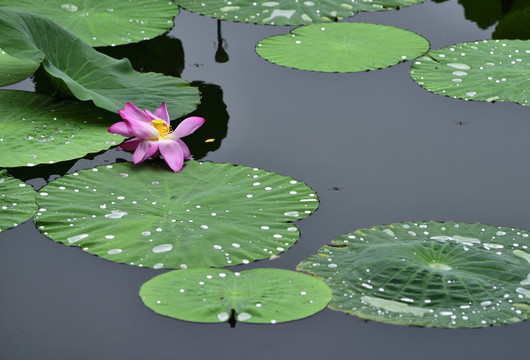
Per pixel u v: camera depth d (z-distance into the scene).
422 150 4.07
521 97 4.63
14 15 4.25
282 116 4.42
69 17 5.53
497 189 3.69
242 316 2.57
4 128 3.98
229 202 3.39
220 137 4.13
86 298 2.83
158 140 3.78
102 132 4.03
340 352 2.58
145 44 5.34
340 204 3.50
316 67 5.03
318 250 3.01
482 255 2.92
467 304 2.67
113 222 3.20
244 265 2.97
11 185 3.49
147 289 2.72
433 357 2.56
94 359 2.53
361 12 6.08
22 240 3.13
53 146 3.83
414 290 2.73
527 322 2.73
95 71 4.43
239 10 5.89
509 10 6.25
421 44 5.40
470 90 4.73
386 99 4.68
